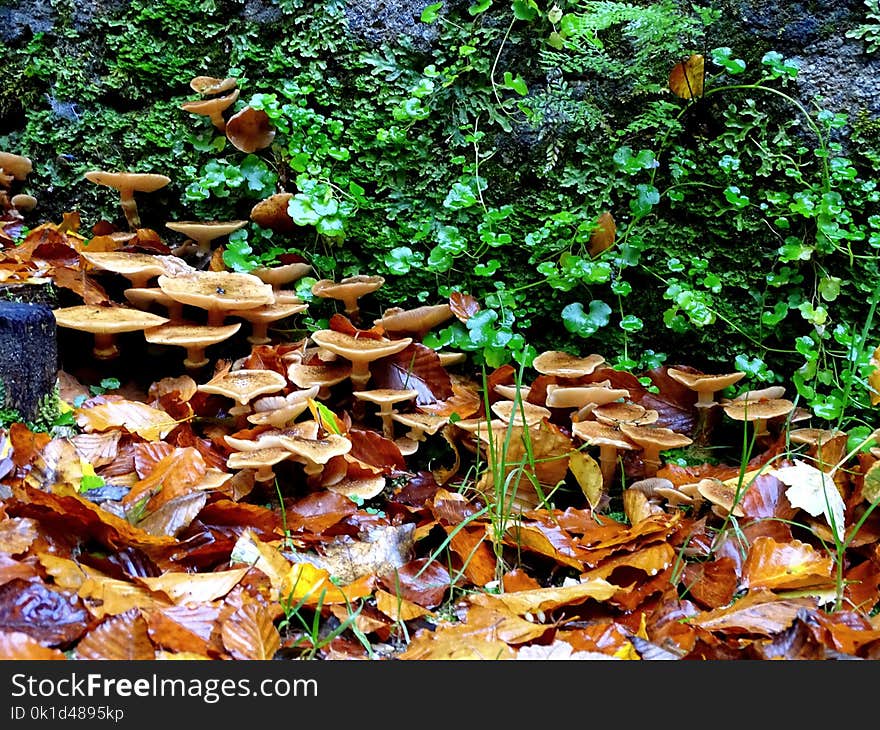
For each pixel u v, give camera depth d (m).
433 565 2.86
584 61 3.99
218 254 4.09
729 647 2.27
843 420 3.78
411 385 3.81
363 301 4.23
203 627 2.13
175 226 4.02
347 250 4.22
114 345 3.70
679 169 3.90
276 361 3.71
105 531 2.34
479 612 2.43
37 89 4.31
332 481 3.29
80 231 4.35
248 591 2.27
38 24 4.29
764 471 3.27
